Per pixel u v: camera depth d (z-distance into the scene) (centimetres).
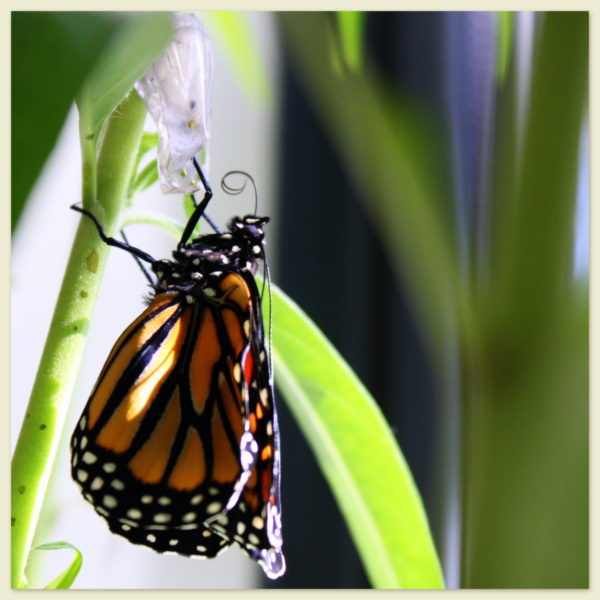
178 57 47
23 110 34
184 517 48
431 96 52
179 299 50
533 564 46
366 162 50
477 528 46
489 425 46
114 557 68
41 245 63
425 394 59
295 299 63
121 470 49
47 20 34
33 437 46
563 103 47
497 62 48
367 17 55
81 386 57
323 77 50
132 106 47
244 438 47
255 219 50
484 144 49
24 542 46
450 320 48
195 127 47
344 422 50
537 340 46
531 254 47
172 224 48
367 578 64
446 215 48
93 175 46
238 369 49
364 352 61
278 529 48
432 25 54
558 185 47
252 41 56
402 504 50
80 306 47
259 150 72
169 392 49
